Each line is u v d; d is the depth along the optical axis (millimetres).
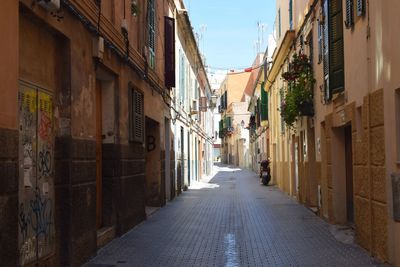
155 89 17172
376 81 8828
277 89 28094
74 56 8438
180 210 17719
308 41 16562
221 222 14492
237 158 77188
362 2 9570
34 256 7105
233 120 76812
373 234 9203
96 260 9195
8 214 5789
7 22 5902
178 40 24500
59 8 7473
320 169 14969
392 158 8102
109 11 11055
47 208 7637
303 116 17484
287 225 13664
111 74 11477
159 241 11305
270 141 33969
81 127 8766
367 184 9500
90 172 9234
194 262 9180
